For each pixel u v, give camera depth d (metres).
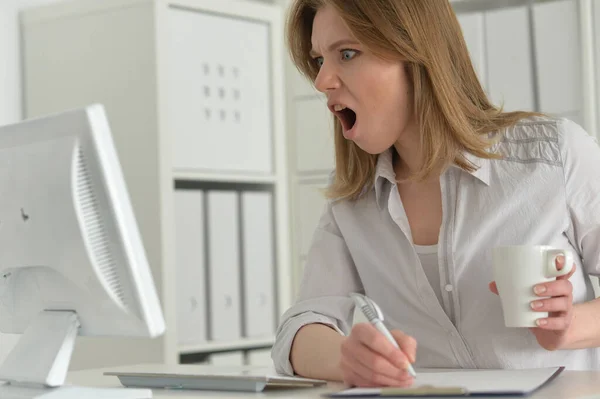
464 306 1.43
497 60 2.61
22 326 1.25
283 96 2.86
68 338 1.15
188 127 2.56
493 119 1.47
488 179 1.43
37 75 2.74
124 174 2.54
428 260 1.46
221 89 2.65
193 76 2.58
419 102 1.40
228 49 2.68
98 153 1.06
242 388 1.17
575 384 1.09
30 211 1.11
